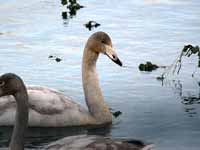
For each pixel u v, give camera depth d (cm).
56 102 1461
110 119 1459
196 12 2306
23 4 2362
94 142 1124
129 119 1440
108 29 2100
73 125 1456
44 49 1878
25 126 1129
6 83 1136
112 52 1495
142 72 1725
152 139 1327
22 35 2005
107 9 2347
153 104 1519
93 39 1501
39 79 1642
